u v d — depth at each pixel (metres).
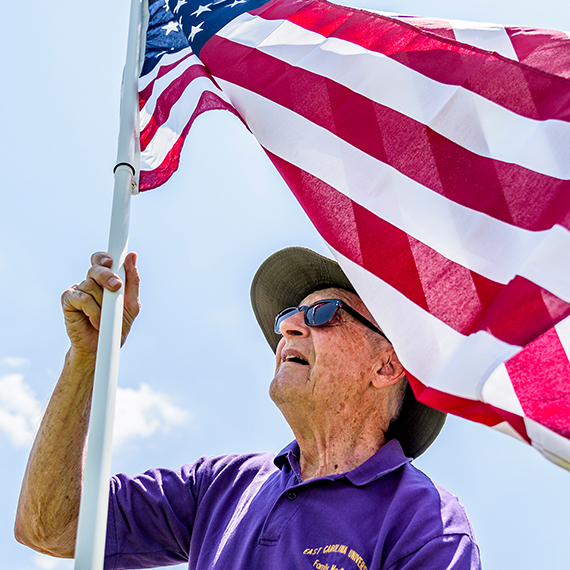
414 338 2.46
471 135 2.91
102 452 2.33
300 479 3.06
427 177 2.85
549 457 2.00
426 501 2.72
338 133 3.11
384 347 3.41
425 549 2.47
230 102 3.47
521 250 2.53
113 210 3.02
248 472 3.38
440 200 2.77
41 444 3.03
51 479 3.01
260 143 3.26
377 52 3.33
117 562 3.18
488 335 2.25
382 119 3.08
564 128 2.78
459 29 3.29
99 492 2.26
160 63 3.86
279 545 2.71
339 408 3.27
